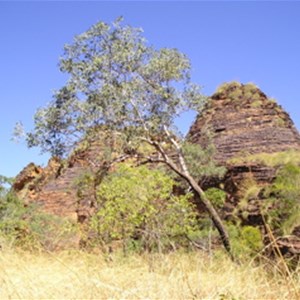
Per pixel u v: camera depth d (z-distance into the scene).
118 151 17.33
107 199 16.31
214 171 40.12
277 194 30.03
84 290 5.05
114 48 17.31
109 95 16.78
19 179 65.31
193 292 4.93
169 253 6.30
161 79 18.05
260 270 5.17
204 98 18.47
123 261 6.28
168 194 17.11
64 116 16.83
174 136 19.11
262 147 56.03
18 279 5.32
